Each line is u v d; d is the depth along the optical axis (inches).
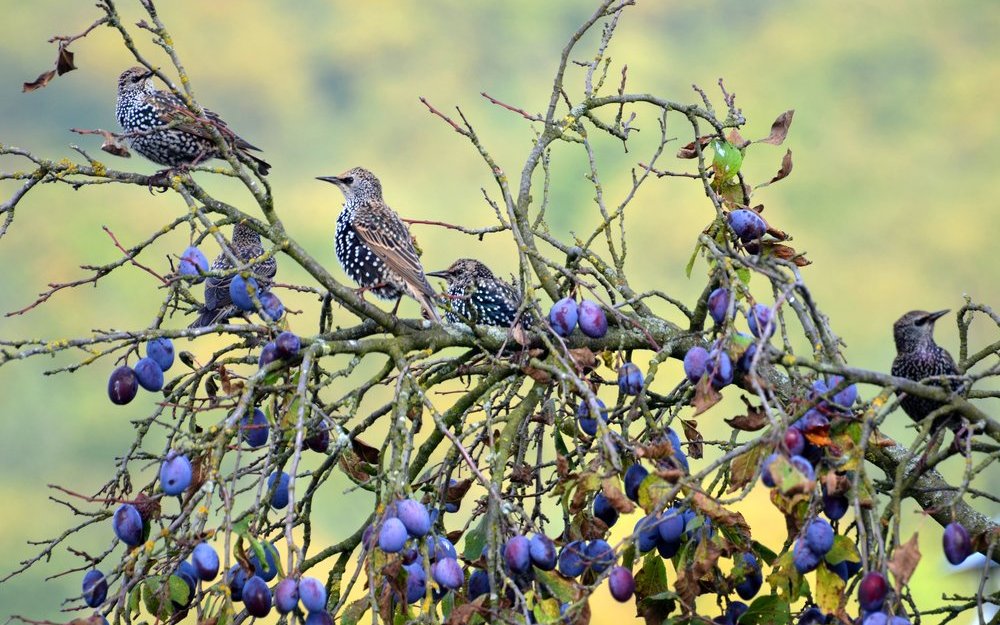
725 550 293.9
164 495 302.0
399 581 291.4
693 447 343.0
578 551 302.5
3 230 343.6
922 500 351.6
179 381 350.0
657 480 286.4
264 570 307.3
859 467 285.9
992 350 367.2
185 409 327.6
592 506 320.5
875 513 282.2
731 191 367.6
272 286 361.4
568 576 299.0
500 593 291.1
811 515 283.9
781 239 356.5
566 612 274.5
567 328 348.8
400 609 298.8
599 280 373.4
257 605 293.4
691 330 363.6
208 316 419.8
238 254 446.3
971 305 364.2
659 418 355.9
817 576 286.2
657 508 281.1
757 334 316.8
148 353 342.3
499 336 363.6
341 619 291.4
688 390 344.2
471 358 368.8
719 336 314.7
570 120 395.5
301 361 334.3
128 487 322.0
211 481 293.3
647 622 306.3
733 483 289.7
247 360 349.7
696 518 299.0
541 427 340.5
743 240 354.6
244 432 322.7
